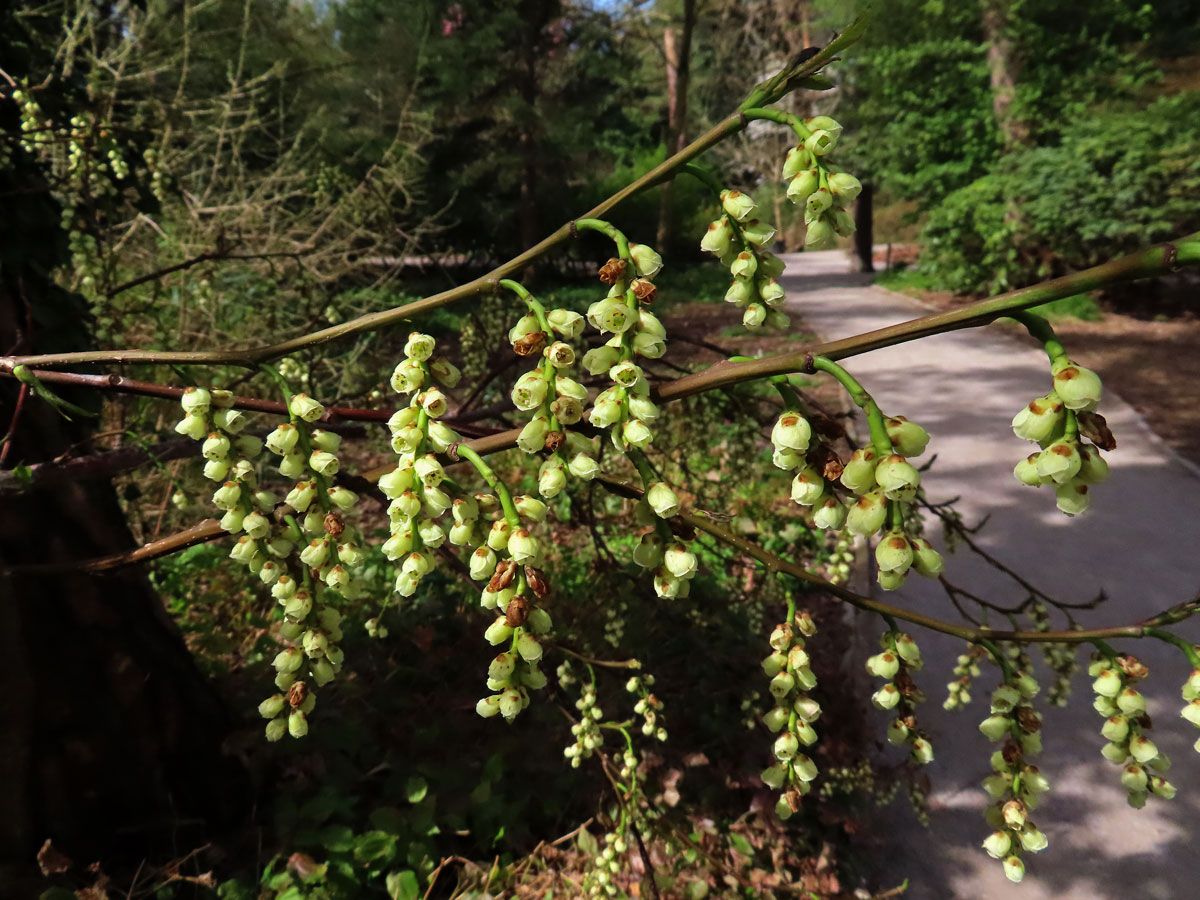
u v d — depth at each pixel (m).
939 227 14.96
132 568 2.71
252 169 9.13
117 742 2.49
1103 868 2.95
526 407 0.85
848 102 18.19
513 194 17.62
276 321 4.68
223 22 9.48
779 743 1.18
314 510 1.03
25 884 2.25
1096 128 12.64
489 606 0.92
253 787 2.86
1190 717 1.04
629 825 2.19
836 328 13.25
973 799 3.28
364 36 13.98
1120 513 5.88
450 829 2.80
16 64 2.93
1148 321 12.19
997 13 14.00
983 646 1.18
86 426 2.57
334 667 1.13
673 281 19.34
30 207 2.59
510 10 15.41
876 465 0.76
